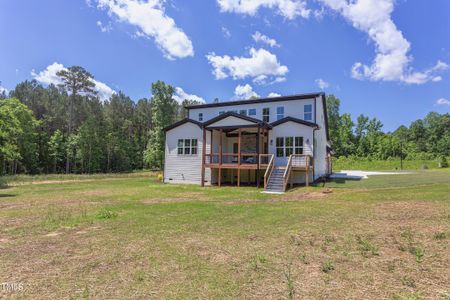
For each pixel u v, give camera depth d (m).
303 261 4.04
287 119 17.78
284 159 17.80
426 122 74.06
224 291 3.11
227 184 19.14
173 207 9.14
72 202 10.55
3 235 5.74
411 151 54.84
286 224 6.47
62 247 4.88
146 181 22.58
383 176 21.27
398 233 5.34
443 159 42.38
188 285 3.29
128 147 51.34
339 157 51.44
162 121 34.31
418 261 3.91
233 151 20.72
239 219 7.12
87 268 3.88
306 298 2.91
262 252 4.48
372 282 3.29
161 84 34.53
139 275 3.61
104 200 11.09
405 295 2.94
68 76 42.12
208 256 4.33
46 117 44.03
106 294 3.07
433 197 9.50
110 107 56.66
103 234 5.73
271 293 3.05
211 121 17.88
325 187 15.02
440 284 3.18
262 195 12.63
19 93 45.16
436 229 5.48
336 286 3.19
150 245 4.94
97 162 44.22
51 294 3.09
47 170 41.25
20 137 33.72
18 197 12.27
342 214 7.48
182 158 20.45
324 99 21.16
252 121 16.72
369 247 4.54
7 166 34.88
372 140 54.56
